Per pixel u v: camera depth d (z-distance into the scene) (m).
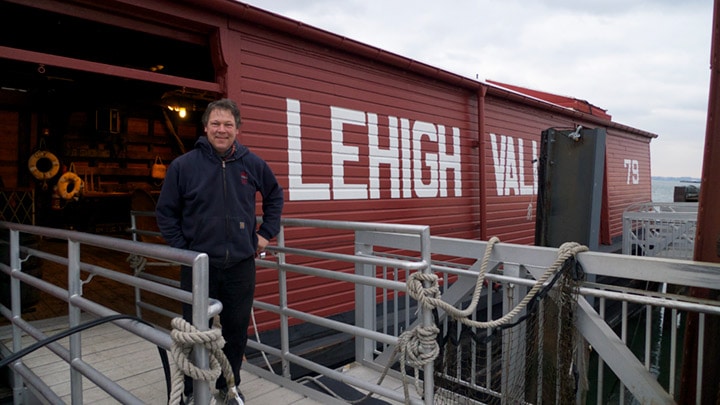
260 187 2.60
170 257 1.64
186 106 7.59
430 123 6.66
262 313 4.61
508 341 2.82
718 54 2.47
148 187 10.20
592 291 2.54
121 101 7.65
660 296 2.42
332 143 5.31
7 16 4.11
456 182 7.11
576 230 4.09
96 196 9.24
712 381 2.34
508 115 8.36
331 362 4.68
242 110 4.45
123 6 3.70
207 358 1.54
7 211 6.14
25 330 2.87
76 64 3.46
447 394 2.84
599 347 2.56
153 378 3.17
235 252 2.38
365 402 3.06
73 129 9.17
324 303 5.21
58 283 5.45
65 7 3.52
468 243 3.21
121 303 4.82
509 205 8.37
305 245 5.06
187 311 2.43
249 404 2.84
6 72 5.71
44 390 2.59
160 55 5.39
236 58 4.41
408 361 2.26
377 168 5.85
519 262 2.90
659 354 6.86
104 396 2.91
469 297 3.30
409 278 2.29
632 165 13.38
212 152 2.36
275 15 4.50
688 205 11.11
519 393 2.79
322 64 5.22
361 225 2.65
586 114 10.42
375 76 5.85
